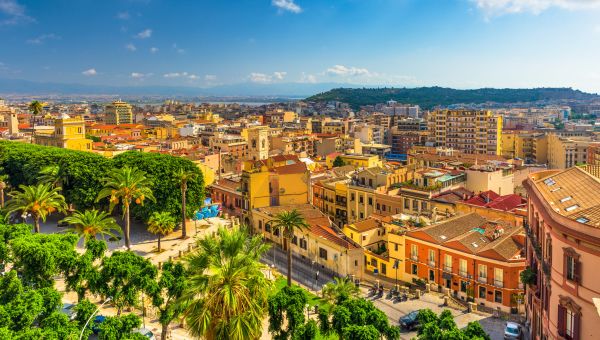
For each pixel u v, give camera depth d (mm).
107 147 196125
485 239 90125
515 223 103062
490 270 82812
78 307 57781
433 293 87750
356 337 53344
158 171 112062
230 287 44469
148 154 123250
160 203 110438
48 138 180500
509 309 80750
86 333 54938
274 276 94438
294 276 98312
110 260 67000
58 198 105125
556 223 49969
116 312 71750
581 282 47156
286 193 132000
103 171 113688
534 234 63094
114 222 91062
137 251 100688
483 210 109000
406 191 124125
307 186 134375
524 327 70812
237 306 44156
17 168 128000
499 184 133250
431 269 91500
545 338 55000
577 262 47531
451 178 127750
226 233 49688
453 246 87875
